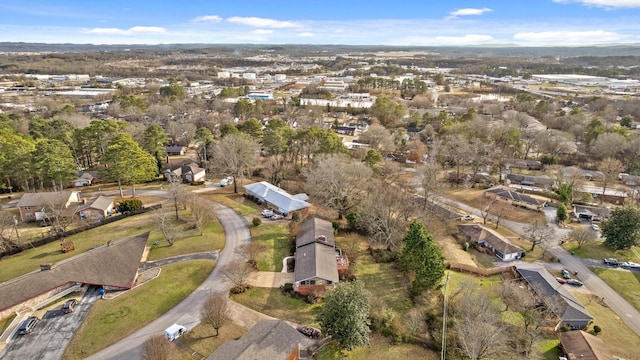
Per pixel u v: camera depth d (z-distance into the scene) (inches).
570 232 3137.3
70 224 2898.6
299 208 3073.3
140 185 3873.0
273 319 1814.7
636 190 3978.8
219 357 1471.5
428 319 1961.1
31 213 3004.4
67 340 1707.7
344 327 1654.8
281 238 2704.2
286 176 4099.4
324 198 3307.1
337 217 3137.3
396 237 2586.1
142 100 7549.2
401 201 2952.8
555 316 2057.1
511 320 2038.6
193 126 5610.2
